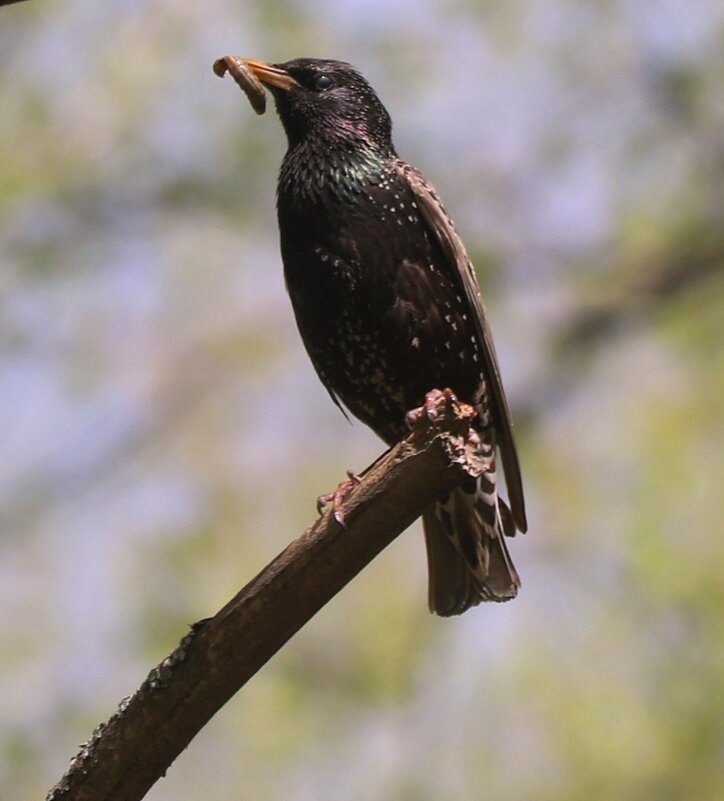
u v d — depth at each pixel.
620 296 15.11
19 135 14.29
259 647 6.59
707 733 11.73
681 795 11.63
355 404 9.75
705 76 14.99
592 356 15.12
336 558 6.55
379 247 9.15
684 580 12.24
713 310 14.44
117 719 6.58
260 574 6.62
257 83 9.64
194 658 6.56
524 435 14.05
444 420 6.43
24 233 14.24
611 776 11.67
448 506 9.20
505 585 9.20
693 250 15.12
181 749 6.60
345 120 9.56
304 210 9.30
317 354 9.58
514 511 9.22
